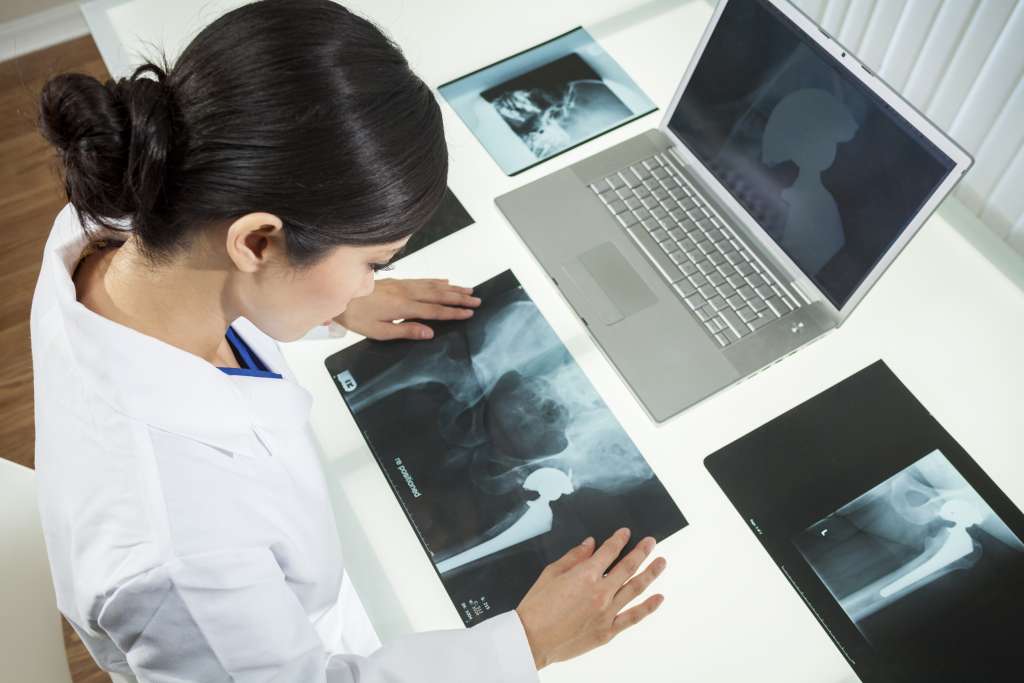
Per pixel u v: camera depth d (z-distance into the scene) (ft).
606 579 2.78
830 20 4.11
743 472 3.15
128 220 2.02
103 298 2.09
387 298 3.41
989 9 3.32
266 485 2.27
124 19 4.10
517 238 3.68
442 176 1.93
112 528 1.94
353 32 1.75
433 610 2.93
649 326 3.38
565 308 3.50
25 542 2.97
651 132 3.85
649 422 3.26
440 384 3.30
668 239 3.59
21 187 6.81
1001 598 2.86
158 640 1.98
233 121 1.66
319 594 2.59
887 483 3.11
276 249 1.89
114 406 1.99
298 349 3.42
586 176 3.75
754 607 2.93
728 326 3.38
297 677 2.20
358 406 3.26
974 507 3.04
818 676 2.81
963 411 3.28
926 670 2.78
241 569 2.03
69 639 5.16
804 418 3.26
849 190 3.13
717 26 3.36
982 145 3.68
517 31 4.27
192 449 2.07
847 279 3.24
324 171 1.71
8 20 7.34
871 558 2.97
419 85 1.83
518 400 3.27
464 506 3.06
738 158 3.48
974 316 3.51
